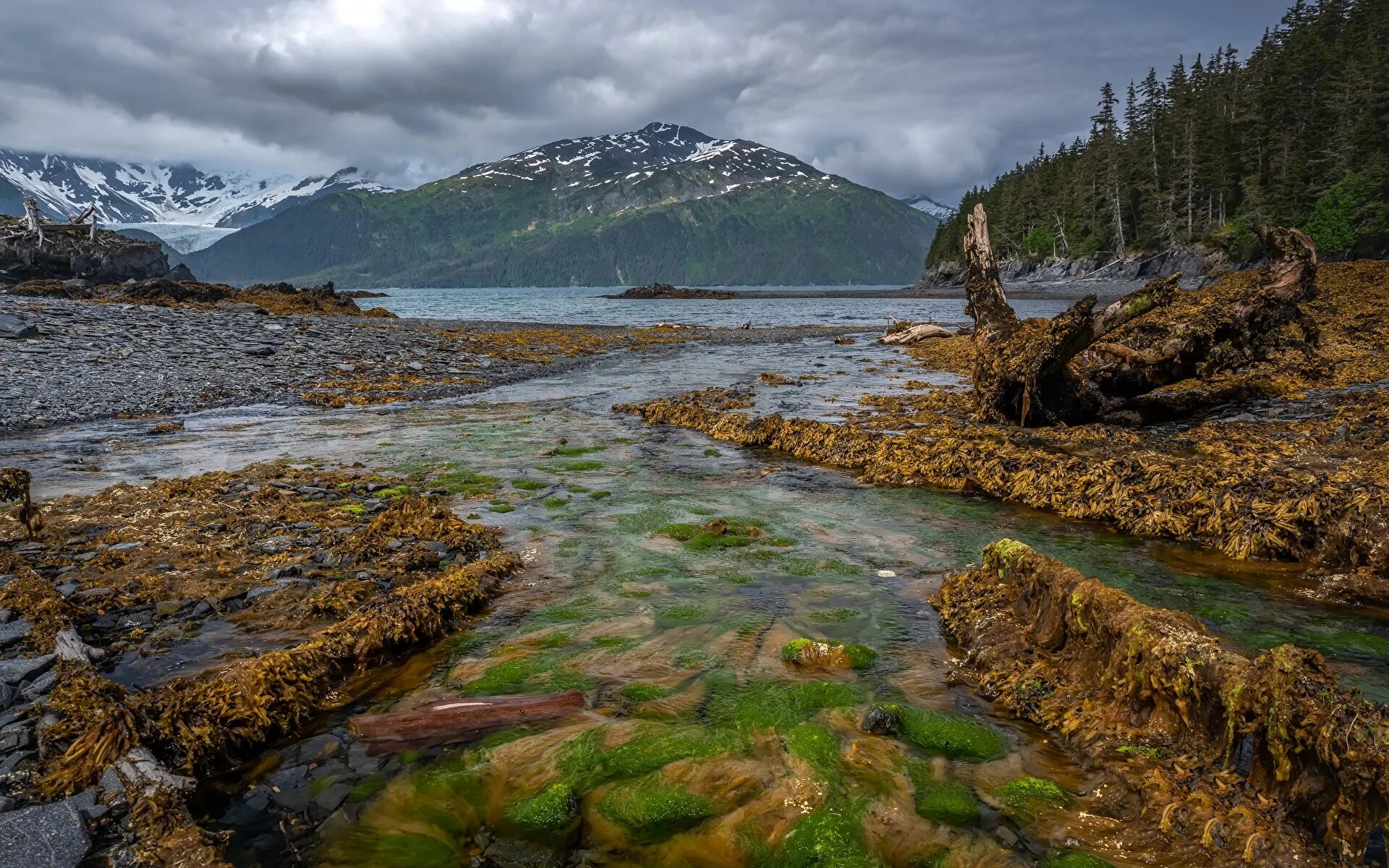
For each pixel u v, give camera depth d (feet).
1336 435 35.32
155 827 11.04
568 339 115.34
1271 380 52.24
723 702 15.11
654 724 14.21
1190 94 399.85
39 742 12.82
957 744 13.58
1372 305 92.84
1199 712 12.54
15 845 10.50
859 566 23.11
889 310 239.30
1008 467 32.27
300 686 15.14
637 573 22.56
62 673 15.24
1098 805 11.85
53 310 89.76
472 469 36.19
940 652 17.44
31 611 18.07
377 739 13.97
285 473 34.17
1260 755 11.37
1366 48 327.88
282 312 146.41
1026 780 12.50
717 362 88.33
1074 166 477.36
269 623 18.81
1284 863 10.12
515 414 52.75
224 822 11.70
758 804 12.01
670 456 39.73
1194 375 45.80
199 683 14.56
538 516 28.60
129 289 150.00
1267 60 407.64
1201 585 21.18
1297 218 301.22
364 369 73.36
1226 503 25.11
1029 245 463.83
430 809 12.04
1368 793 9.84
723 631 18.44
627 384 69.36
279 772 13.05
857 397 59.36
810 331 145.69
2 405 49.83
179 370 65.46
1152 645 13.43
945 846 11.04
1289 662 11.41
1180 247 344.28
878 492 32.37
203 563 22.71
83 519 26.96
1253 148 342.03
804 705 14.90
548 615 19.63
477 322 156.97
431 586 19.58
